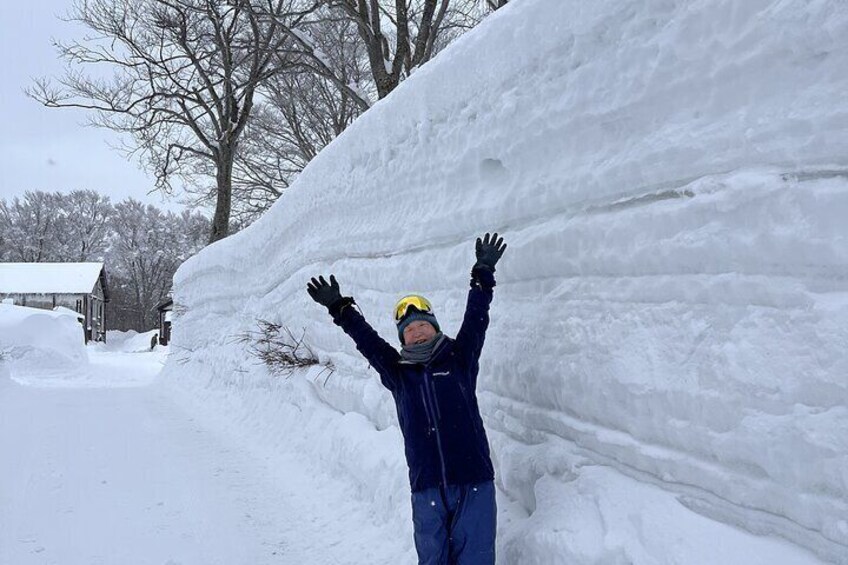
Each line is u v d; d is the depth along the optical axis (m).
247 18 21.11
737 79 2.39
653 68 2.73
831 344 1.99
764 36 2.25
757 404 2.20
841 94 2.04
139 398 11.61
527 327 3.52
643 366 2.68
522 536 3.11
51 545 4.28
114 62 22.09
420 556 2.95
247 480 5.96
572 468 3.12
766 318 2.22
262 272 9.85
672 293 2.61
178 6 20.64
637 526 2.58
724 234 2.36
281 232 8.68
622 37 2.91
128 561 4.09
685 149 2.53
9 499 5.10
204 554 4.25
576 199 3.17
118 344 61.50
